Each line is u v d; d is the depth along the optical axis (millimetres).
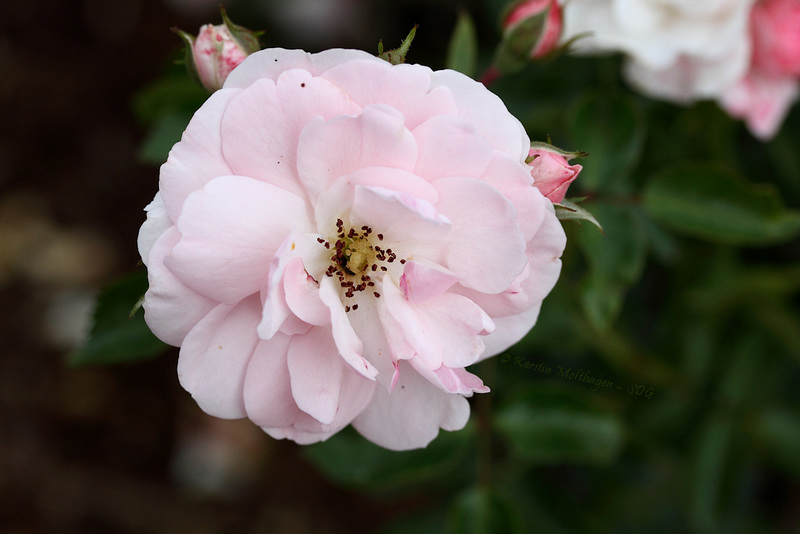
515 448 322
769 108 336
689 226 318
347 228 266
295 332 262
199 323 256
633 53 315
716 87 322
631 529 381
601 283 314
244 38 273
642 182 355
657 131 358
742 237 316
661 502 381
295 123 252
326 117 251
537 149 262
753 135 380
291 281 257
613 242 318
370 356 271
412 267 261
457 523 319
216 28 271
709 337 368
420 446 271
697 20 321
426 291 262
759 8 330
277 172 257
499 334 269
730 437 358
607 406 322
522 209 254
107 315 287
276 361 262
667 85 327
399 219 261
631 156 319
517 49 293
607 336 346
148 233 253
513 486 354
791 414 358
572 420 322
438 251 266
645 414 367
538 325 335
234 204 251
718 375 367
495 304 265
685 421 366
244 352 261
